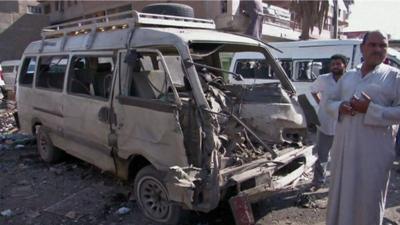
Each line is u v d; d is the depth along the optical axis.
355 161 3.32
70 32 6.32
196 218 4.67
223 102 4.89
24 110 7.47
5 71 18.48
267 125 4.93
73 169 6.67
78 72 5.94
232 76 6.14
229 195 4.29
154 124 4.42
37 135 7.20
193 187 3.89
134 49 4.77
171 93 4.50
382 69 3.32
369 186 3.30
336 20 19.97
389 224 4.64
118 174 5.16
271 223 4.62
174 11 6.14
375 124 3.19
